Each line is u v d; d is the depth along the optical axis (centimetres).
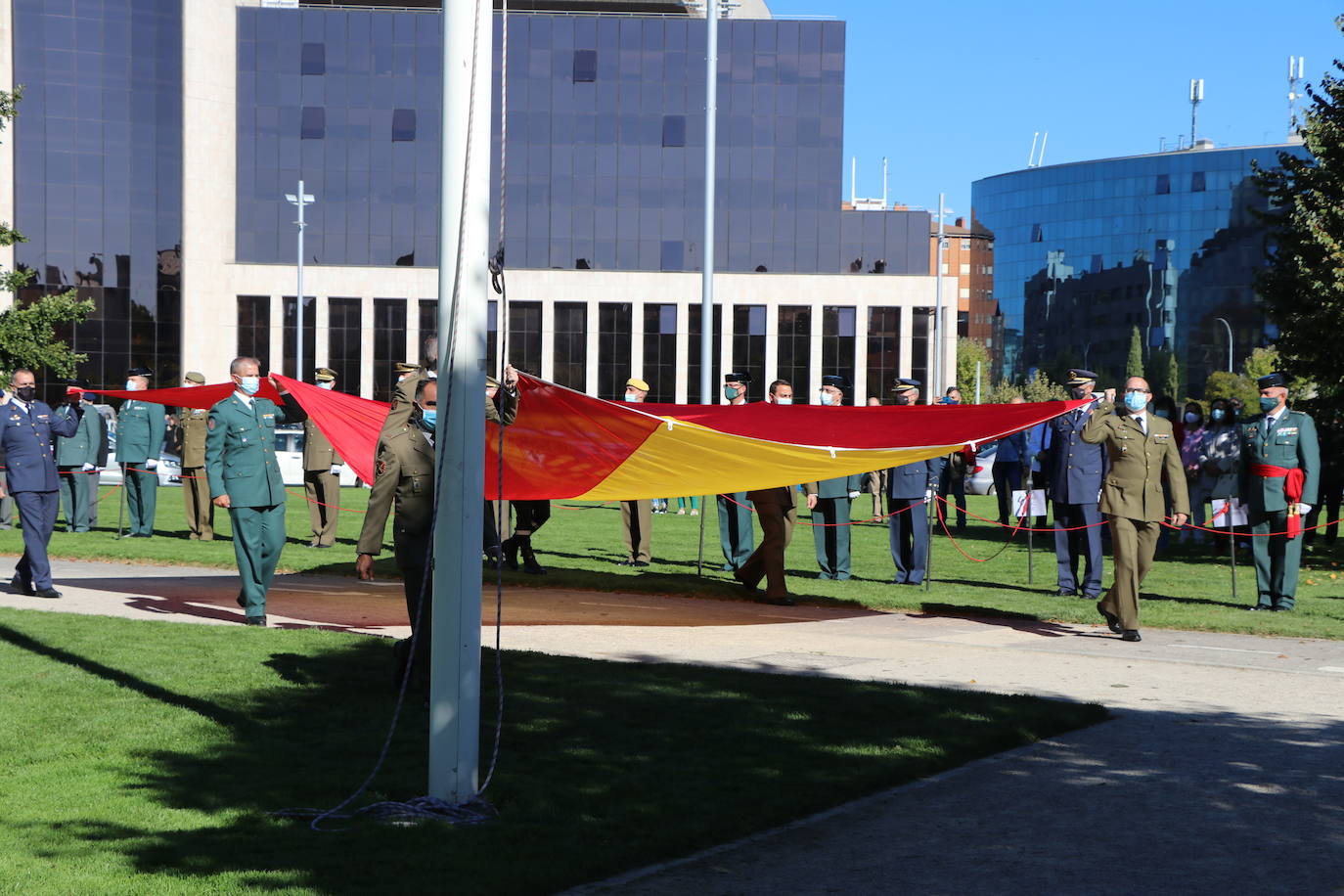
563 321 7794
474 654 621
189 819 590
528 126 7762
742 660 1062
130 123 7262
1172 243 13750
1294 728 822
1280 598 1450
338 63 7762
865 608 1417
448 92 625
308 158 7750
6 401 1366
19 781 654
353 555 1866
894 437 1294
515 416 1239
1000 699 885
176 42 7419
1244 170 13400
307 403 1675
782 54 7769
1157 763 723
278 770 680
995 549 2236
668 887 511
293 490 3606
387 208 7794
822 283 7788
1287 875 532
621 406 1194
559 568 1733
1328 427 2339
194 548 1931
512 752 723
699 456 1305
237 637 1105
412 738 757
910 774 687
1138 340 13638
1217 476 2247
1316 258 2245
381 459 905
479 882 504
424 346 929
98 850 542
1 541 2005
